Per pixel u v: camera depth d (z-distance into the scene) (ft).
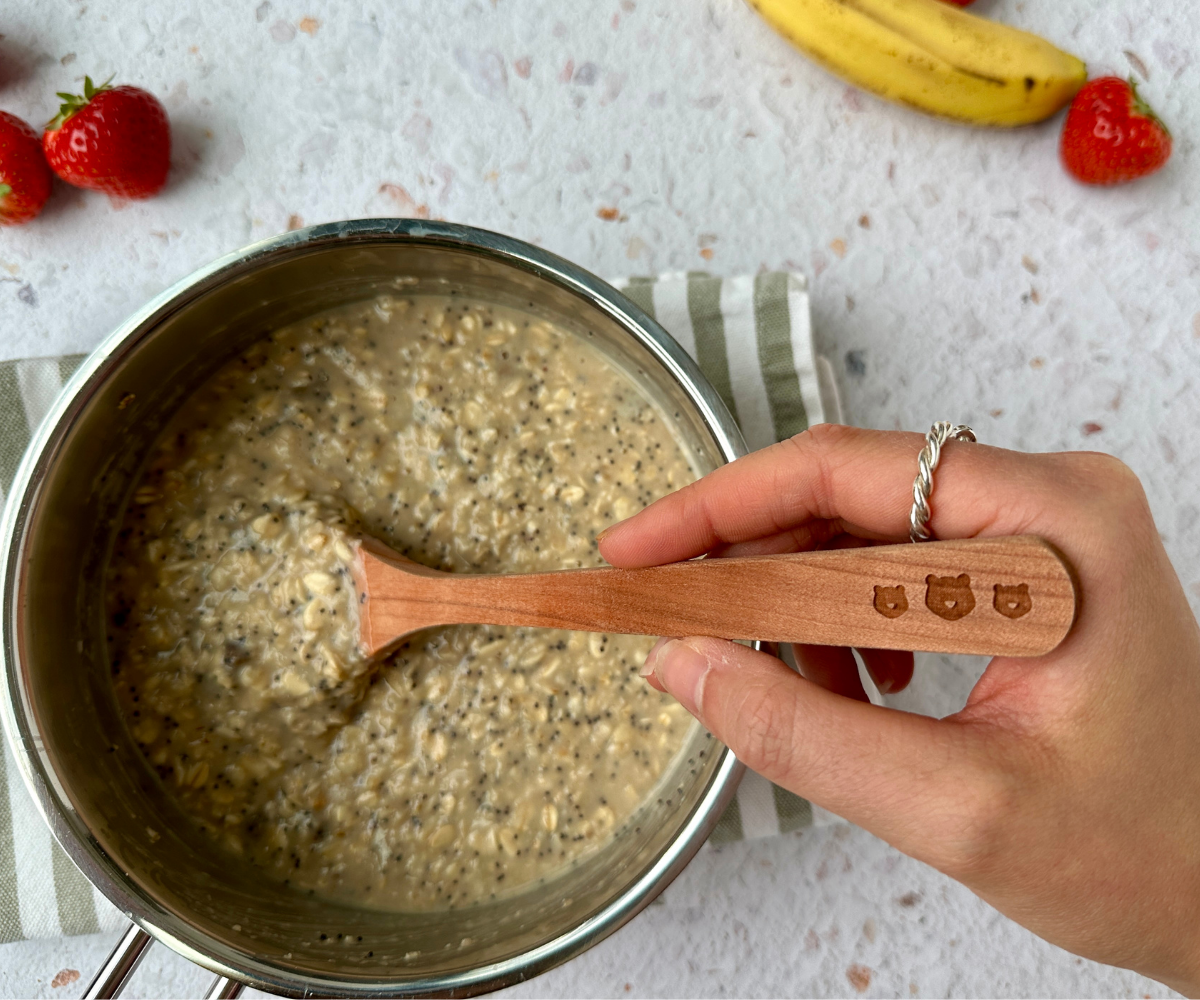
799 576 0.60
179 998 0.90
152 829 0.74
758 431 0.90
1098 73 1.04
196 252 0.97
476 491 0.79
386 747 0.77
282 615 0.76
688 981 0.94
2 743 0.84
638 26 1.02
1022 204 1.03
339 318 0.80
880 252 1.01
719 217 1.01
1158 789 0.58
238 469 0.79
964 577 0.56
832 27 0.93
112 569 0.78
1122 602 0.58
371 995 0.66
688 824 0.67
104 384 0.71
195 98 0.98
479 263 0.74
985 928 0.96
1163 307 1.02
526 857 0.77
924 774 0.57
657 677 0.67
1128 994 0.95
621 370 0.80
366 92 1.00
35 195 0.93
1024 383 1.01
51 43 0.97
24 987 0.89
